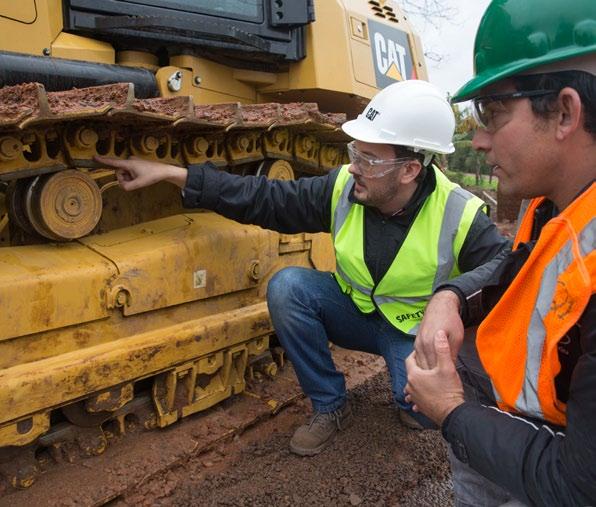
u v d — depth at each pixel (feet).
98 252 7.44
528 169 4.11
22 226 7.25
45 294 6.70
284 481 7.81
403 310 8.26
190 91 9.86
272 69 11.14
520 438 3.95
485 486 5.33
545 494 3.76
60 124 6.72
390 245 7.89
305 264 10.75
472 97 4.28
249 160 9.16
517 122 4.02
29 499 6.74
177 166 8.04
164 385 8.25
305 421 9.38
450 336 5.16
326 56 11.19
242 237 9.06
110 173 8.10
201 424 8.66
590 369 3.55
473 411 4.20
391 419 9.62
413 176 7.54
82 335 7.18
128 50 9.50
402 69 13.47
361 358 11.78
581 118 3.85
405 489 7.95
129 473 7.36
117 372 7.22
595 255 3.64
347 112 12.99
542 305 4.05
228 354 8.87
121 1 8.82
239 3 9.91
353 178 8.16
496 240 7.70
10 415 6.33
